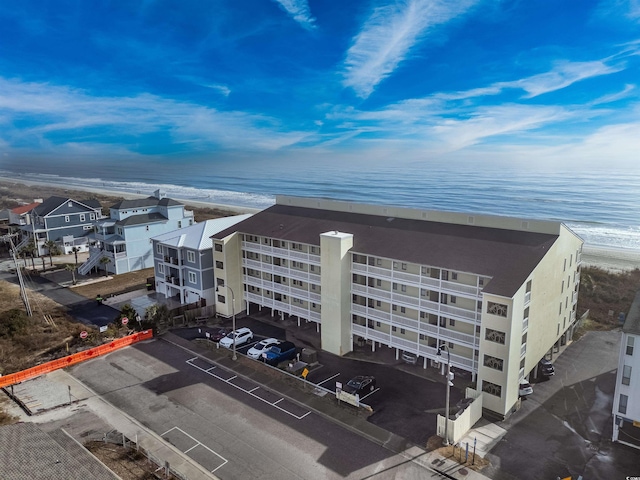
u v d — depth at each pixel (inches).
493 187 6289.4
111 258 2859.3
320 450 1127.0
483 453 1111.0
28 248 3095.5
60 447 929.5
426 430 1205.7
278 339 1847.9
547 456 1101.7
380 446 1140.5
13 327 1884.8
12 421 1253.1
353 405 1320.1
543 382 1489.9
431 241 1579.7
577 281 1791.3
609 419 1270.9
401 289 1569.9
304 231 1909.4
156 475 1024.2
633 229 3880.4
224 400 1374.3
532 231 1518.2
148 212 3043.8
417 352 1518.2
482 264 1368.1
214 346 1765.5
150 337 1860.2
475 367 1365.7
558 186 6003.9
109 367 1601.9
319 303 1831.9
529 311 1310.3
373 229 1776.6
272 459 1093.1
